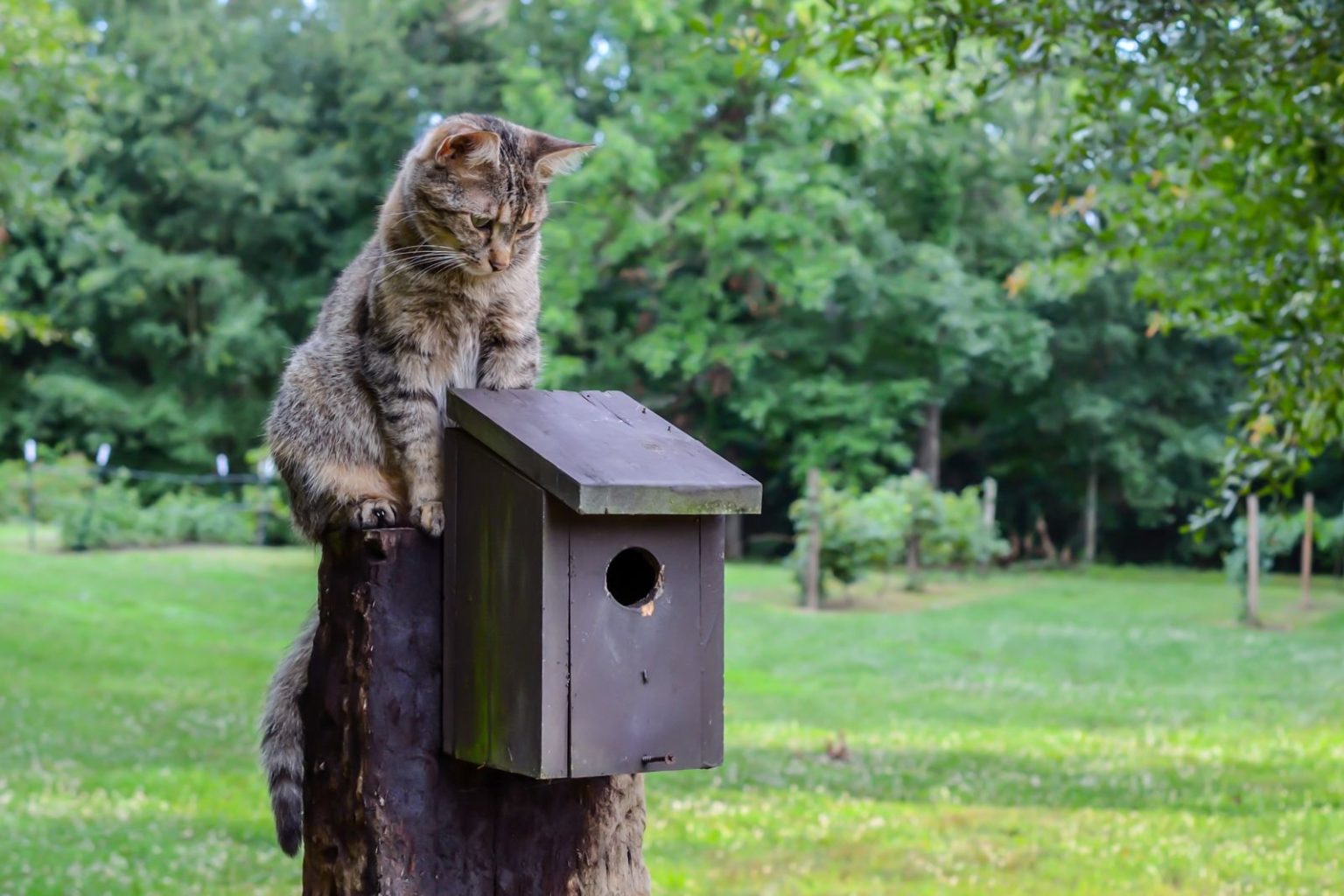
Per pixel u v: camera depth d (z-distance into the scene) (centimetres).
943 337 2745
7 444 3002
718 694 333
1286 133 605
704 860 745
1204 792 902
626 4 2445
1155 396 3019
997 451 3234
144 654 1409
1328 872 709
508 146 396
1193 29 559
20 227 1505
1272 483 645
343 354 403
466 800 341
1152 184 712
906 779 953
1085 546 3145
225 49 2975
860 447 2706
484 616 326
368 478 401
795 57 607
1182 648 1620
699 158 2655
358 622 337
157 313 2931
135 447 3019
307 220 2973
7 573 1836
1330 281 625
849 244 2633
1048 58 577
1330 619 1884
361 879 335
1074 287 900
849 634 1719
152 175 2884
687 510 311
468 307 395
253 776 937
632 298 2784
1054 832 802
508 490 319
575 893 351
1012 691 1351
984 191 2822
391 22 2947
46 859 714
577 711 316
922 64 589
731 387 2802
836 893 683
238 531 2494
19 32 1167
